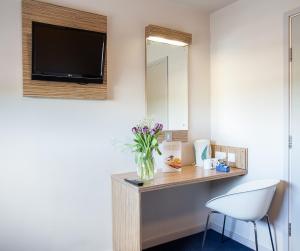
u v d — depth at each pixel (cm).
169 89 276
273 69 242
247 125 265
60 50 206
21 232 206
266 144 248
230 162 279
